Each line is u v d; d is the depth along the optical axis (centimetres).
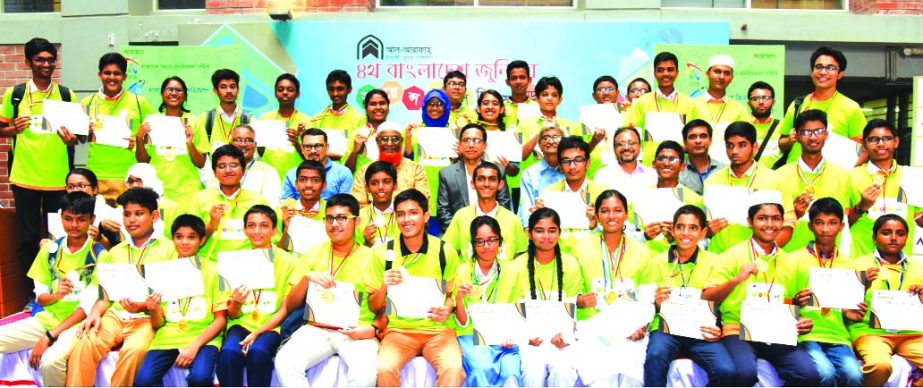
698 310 445
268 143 603
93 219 514
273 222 480
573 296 467
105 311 473
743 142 525
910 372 452
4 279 627
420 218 459
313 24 727
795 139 552
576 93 720
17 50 773
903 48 746
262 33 728
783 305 437
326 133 603
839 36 739
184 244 476
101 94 632
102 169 618
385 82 727
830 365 429
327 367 454
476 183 507
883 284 462
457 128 589
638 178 554
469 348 450
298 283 462
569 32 717
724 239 514
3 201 769
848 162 539
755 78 686
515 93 657
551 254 469
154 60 708
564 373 437
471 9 775
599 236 483
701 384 443
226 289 462
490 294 468
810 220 465
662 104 625
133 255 487
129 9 765
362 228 532
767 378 446
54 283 504
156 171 604
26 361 488
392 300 447
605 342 452
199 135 627
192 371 436
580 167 527
